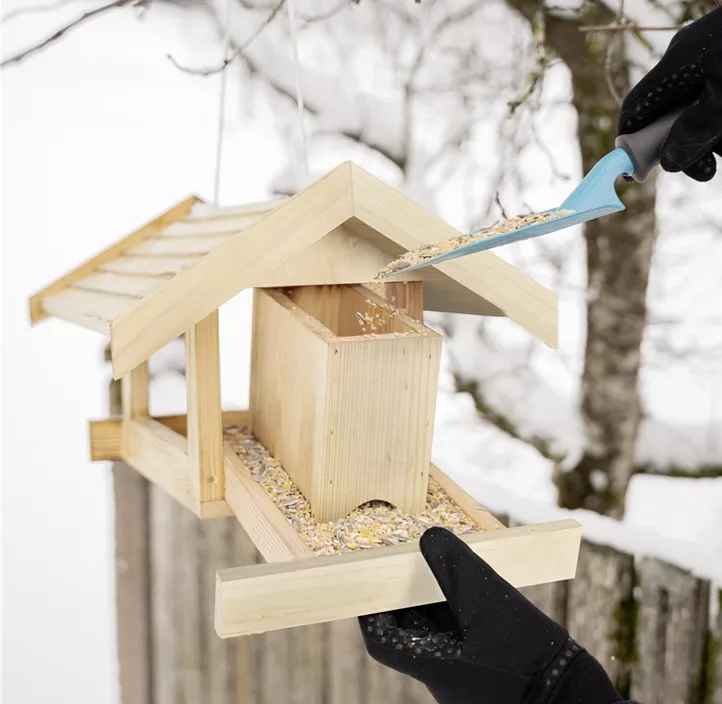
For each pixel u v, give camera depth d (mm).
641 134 802
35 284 1680
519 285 962
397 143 1904
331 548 940
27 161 1650
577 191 766
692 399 2078
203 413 1124
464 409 2086
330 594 812
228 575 781
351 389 989
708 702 1963
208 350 1113
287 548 890
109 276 1253
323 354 978
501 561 896
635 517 2010
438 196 1940
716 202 2049
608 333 1971
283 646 1938
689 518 2000
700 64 787
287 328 1126
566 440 2061
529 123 1937
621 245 1931
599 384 1993
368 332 1114
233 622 775
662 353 2082
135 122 1706
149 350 852
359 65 1859
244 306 1866
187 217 1397
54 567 1763
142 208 1729
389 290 1074
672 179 2037
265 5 1759
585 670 731
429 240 927
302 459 1071
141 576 1821
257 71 1781
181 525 1831
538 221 718
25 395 1702
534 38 1770
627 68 1822
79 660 1805
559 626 762
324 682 1972
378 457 1023
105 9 1479
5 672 1763
